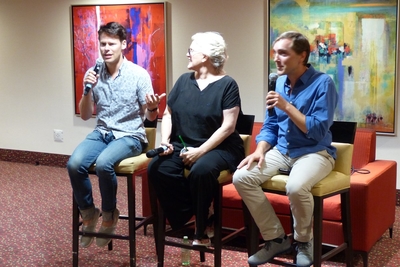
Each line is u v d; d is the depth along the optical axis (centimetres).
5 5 645
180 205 313
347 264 309
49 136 646
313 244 280
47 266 341
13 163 664
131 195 320
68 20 611
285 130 293
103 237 324
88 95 329
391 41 459
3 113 671
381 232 362
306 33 490
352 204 332
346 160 297
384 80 466
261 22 516
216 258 300
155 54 566
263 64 520
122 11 575
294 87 291
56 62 627
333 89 284
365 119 478
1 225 422
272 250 289
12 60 653
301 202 273
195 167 294
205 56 314
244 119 325
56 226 420
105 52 326
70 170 316
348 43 475
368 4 463
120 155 316
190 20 550
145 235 399
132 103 331
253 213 289
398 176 471
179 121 316
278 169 292
